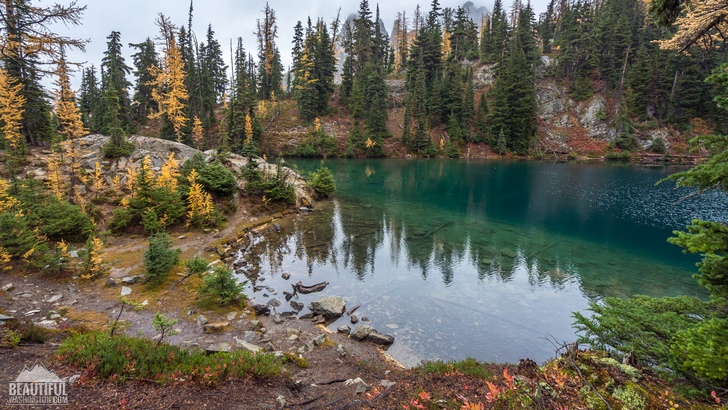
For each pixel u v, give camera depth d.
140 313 11.21
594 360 5.19
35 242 14.04
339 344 10.38
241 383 6.53
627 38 80.44
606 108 81.31
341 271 16.66
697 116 73.81
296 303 13.26
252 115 71.06
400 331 11.52
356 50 95.88
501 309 13.16
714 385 4.86
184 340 9.80
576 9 98.06
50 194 18.45
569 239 22.81
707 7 6.74
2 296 10.97
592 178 50.41
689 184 5.76
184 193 21.67
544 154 77.44
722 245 5.44
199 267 13.72
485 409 4.62
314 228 23.95
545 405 4.21
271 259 18.03
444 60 95.81
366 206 31.72
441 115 87.62
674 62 73.12
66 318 10.17
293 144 75.44
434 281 15.66
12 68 29.67
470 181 48.31
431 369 8.02
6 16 8.91
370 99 84.25
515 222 27.11
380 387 7.07
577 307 13.47
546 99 87.50
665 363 5.73
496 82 83.81
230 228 22.16
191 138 62.62
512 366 8.26
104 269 14.25
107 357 6.21
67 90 25.62
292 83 98.81
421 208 31.42
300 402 6.33
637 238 23.39
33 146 32.03
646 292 14.90
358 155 78.56
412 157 78.88
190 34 71.44
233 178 25.91
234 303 12.66
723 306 6.56
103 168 25.70
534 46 91.38
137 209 19.22
